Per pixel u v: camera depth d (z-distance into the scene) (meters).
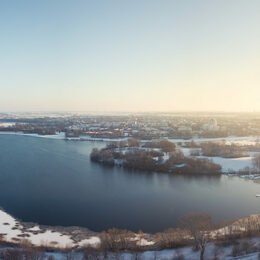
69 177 182.00
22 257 81.19
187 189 158.25
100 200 140.38
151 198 143.50
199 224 88.94
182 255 82.31
